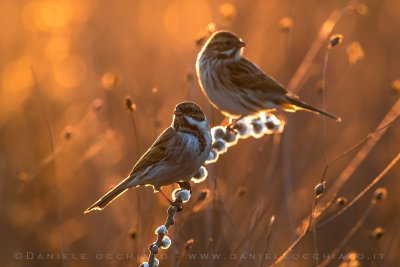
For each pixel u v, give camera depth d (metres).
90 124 14.18
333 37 9.02
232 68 11.27
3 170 13.55
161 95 14.58
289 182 10.62
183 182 8.70
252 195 11.88
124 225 11.75
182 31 18.11
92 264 11.97
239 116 11.63
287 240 11.61
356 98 15.80
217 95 11.41
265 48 16.44
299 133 14.94
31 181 13.54
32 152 14.26
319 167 13.90
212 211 9.70
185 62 15.88
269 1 17.19
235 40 11.28
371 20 17.48
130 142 13.31
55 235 12.55
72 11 17.53
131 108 8.90
